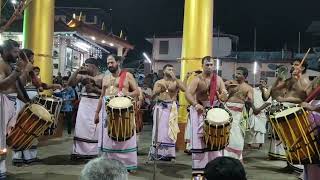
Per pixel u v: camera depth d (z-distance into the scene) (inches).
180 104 337.1
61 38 583.8
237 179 72.6
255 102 363.9
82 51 660.7
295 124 155.0
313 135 154.3
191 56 325.1
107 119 211.2
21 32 530.6
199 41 324.2
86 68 280.5
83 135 281.4
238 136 254.5
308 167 167.0
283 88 245.6
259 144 383.6
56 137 397.4
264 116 371.2
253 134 370.9
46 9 360.5
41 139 372.8
